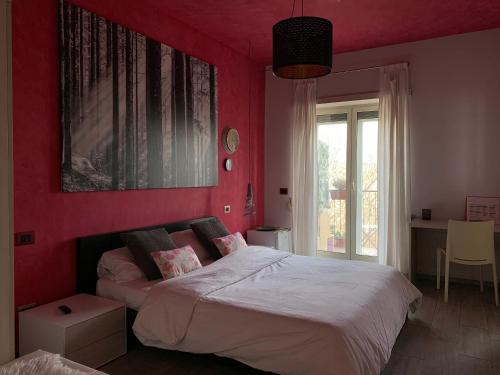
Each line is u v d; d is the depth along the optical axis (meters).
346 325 2.13
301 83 5.26
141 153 3.51
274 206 5.60
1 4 1.72
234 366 2.55
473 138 4.41
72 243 3.00
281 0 3.54
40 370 1.62
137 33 3.45
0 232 1.72
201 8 3.69
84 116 3.01
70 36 2.89
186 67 4.04
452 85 4.49
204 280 2.81
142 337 2.61
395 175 4.68
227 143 4.69
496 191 4.31
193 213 4.24
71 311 2.58
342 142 5.36
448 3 3.62
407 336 3.06
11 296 1.76
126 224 3.43
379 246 4.81
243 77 5.11
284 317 2.20
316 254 5.23
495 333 3.12
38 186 2.75
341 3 3.60
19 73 2.61
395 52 4.77
